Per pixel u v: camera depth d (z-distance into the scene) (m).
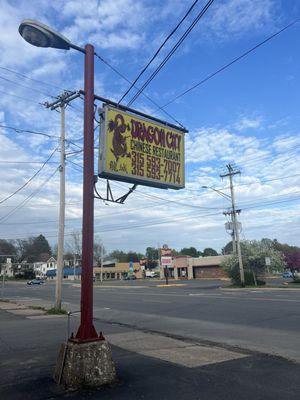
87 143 7.73
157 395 6.33
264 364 8.37
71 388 6.66
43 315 20.03
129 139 9.15
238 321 15.71
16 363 8.80
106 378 6.91
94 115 8.32
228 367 8.12
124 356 9.27
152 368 8.06
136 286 57.62
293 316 16.30
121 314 19.89
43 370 8.04
